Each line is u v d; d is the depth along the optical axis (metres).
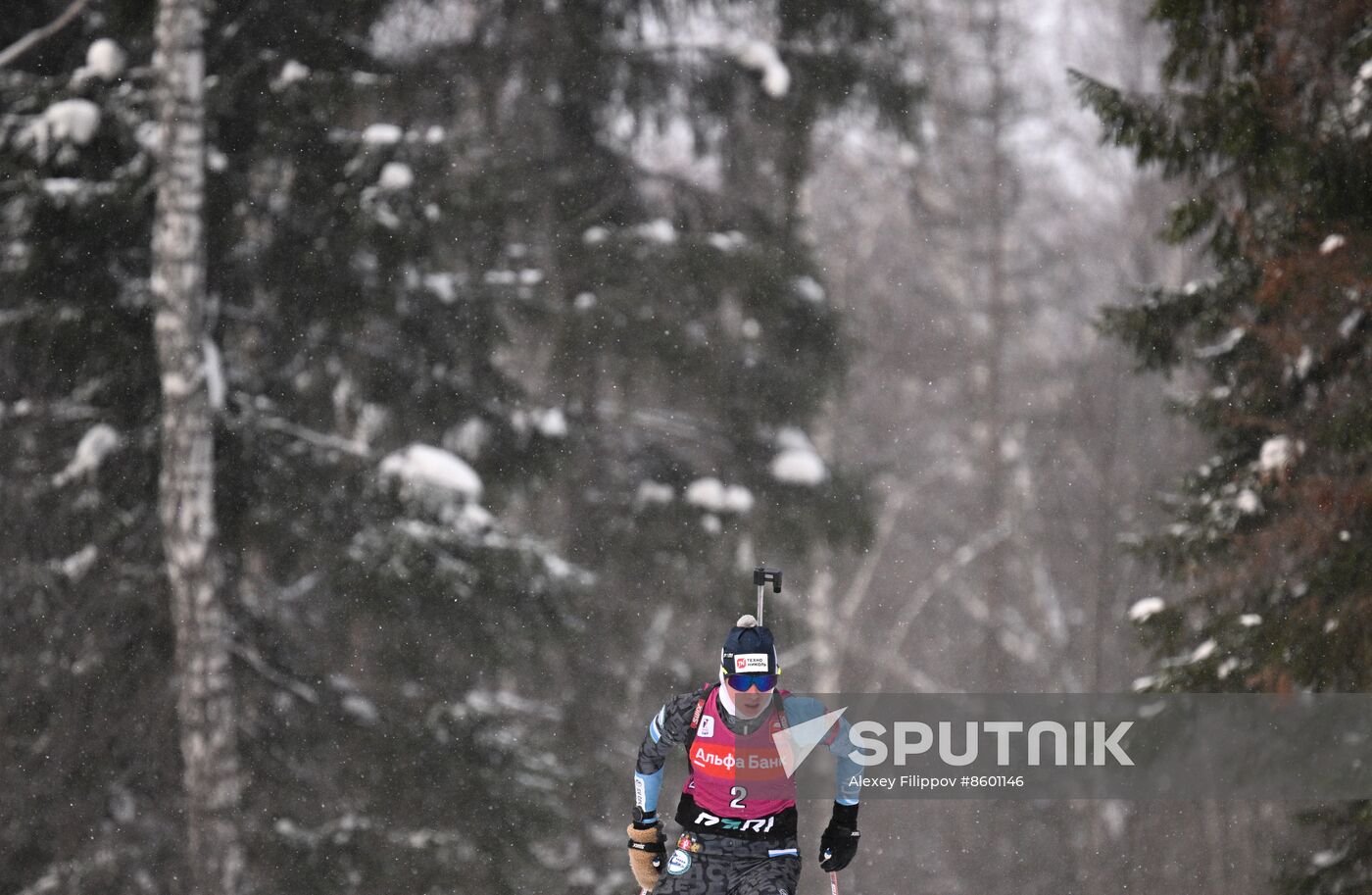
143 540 46.44
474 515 48.41
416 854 46.53
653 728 21.61
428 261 51.19
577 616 54.00
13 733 45.56
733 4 59.50
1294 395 38.28
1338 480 34.50
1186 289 40.56
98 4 48.62
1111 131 36.44
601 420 59.31
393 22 54.16
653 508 58.06
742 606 58.59
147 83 47.09
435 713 48.25
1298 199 35.56
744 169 61.75
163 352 44.81
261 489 47.34
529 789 49.06
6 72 45.66
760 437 59.81
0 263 44.62
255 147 48.12
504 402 53.97
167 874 45.22
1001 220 94.31
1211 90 35.53
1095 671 95.06
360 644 49.91
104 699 45.72
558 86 58.56
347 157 47.38
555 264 58.56
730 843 21.14
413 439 52.03
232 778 44.66
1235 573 37.28
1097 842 89.56
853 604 99.50
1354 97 34.12
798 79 59.62
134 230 46.78
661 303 57.47
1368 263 33.50
